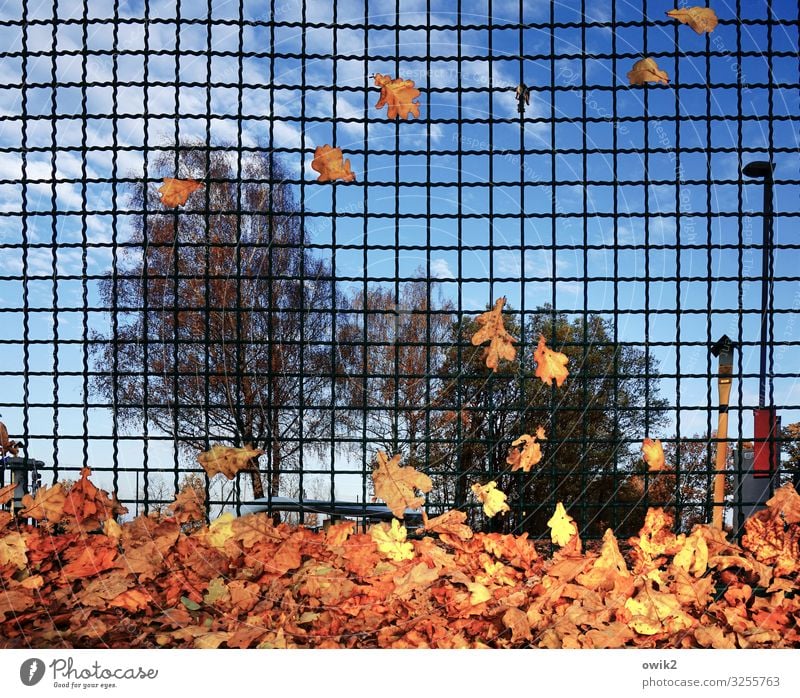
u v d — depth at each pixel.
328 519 3.19
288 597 2.49
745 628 2.43
